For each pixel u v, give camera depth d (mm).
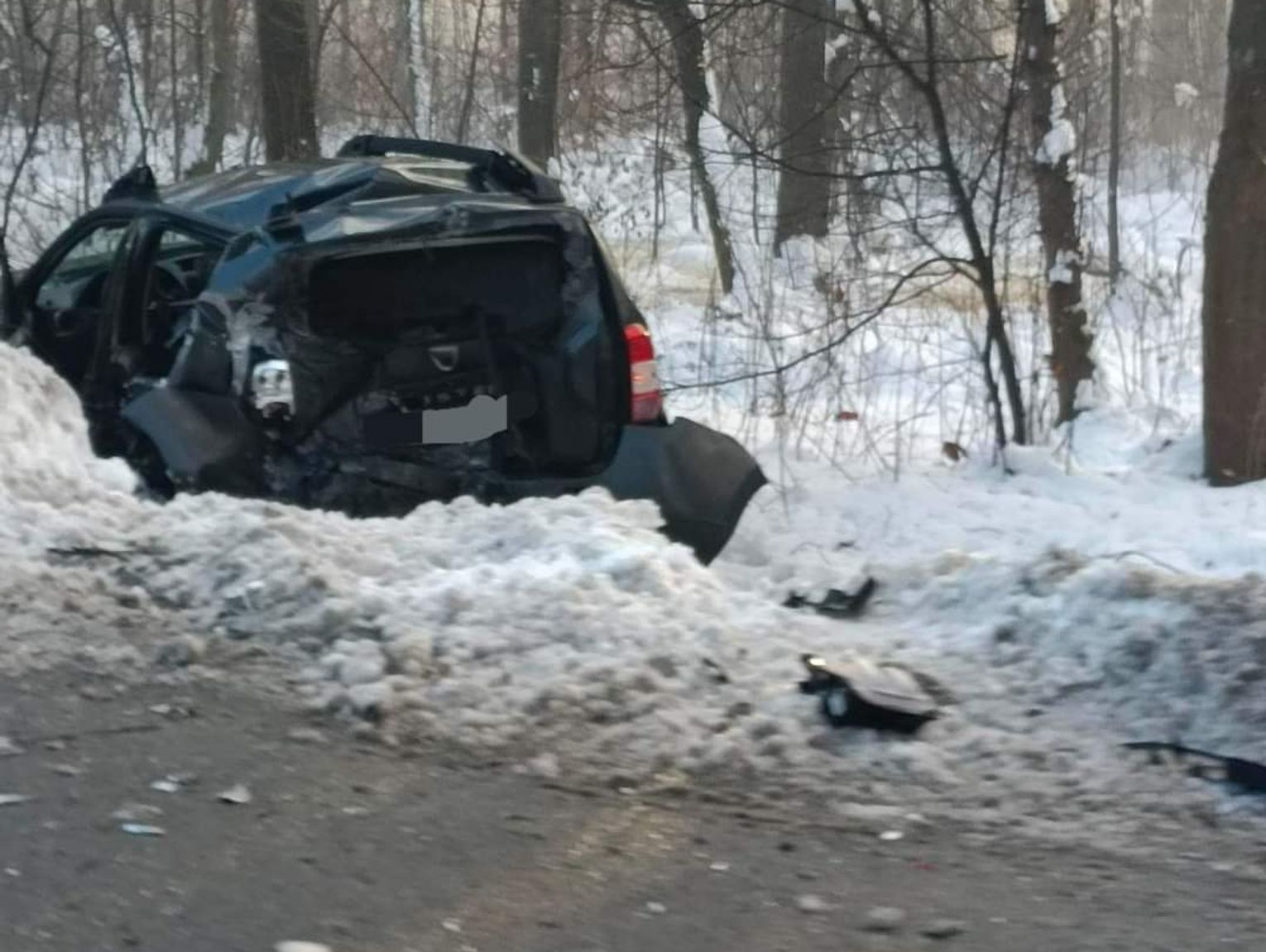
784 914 3822
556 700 4992
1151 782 4586
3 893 3863
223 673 5301
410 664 5164
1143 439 10438
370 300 6812
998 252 10539
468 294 6965
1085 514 8945
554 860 4098
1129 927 3754
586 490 6602
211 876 3975
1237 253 9352
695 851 4164
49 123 15289
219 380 6824
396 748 4789
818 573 7211
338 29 17625
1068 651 5355
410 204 6930
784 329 10703
